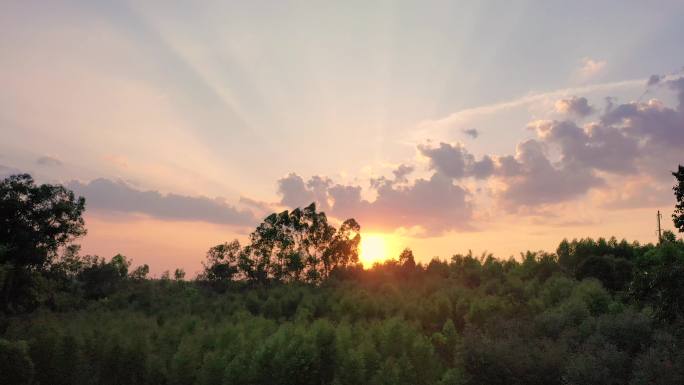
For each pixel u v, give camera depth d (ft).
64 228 244.01
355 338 156.46
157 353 160.25
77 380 145.59
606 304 160.76
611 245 273.95
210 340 162.50
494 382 108.88
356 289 273.75
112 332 158.61
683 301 86.38
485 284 253.85
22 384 136.15
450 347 162.91
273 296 283.59
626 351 108.17
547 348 112.78
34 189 237.04
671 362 94.89
